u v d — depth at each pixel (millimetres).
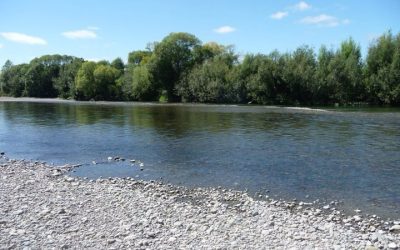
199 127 43344
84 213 13656
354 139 33344
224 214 14141
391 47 85875
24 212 13570
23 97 165250
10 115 62625
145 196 16500
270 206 15531
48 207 14203
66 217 13117
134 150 28969
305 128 41625
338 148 28969
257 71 101938
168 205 15055
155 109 78938
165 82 119438
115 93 131125
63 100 139875
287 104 96250
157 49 117938
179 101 118375
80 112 70000
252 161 24625
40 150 29281
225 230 12344
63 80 151125
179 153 27625
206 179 20281
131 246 10797
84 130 41219
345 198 16812
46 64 165875
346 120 50312
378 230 12898
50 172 21375
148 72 120375
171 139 34250
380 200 16484
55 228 12070
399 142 31516
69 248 10594
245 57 105375
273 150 28391
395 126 42906
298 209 15320
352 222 13742
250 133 37844
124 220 12984
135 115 61875
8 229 11852
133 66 136000
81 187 17719
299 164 23594
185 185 19062
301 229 12641
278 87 98250
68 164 24156
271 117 56062
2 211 13578
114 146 30797
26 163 24219
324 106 87188
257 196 17234
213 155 26734
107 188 17609
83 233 11711
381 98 84500
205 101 109312
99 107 88375
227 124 46312
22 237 11242
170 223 12883
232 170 22312
